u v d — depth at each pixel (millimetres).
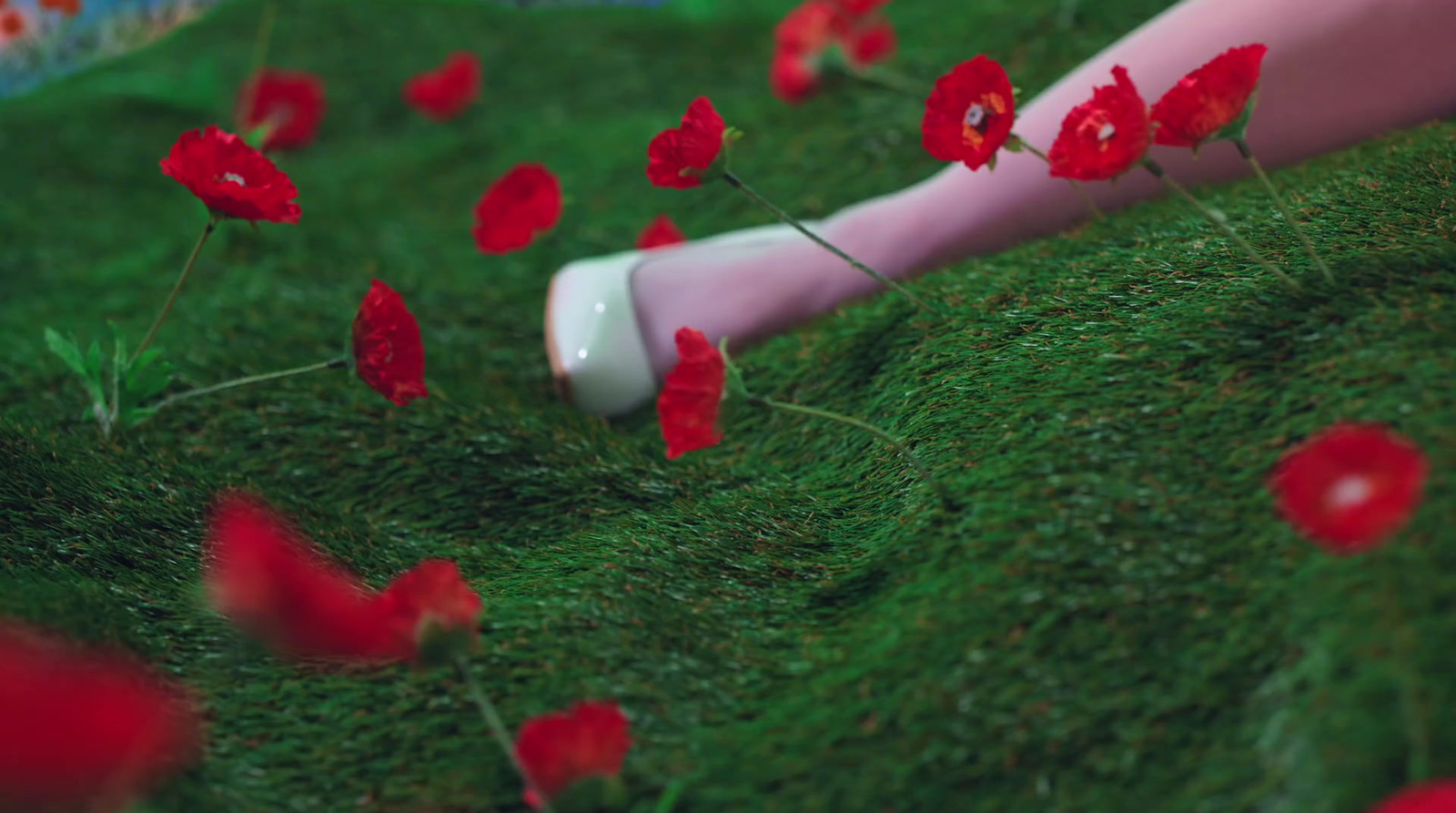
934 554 1642
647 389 1991
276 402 1991
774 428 1906
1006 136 1694
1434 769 1469
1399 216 1730
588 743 1529
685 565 1712
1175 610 1567
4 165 2893
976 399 1741
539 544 1819
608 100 3178
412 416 1958
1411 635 1499
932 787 1538
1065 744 1539
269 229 2527
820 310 2000
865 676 1589
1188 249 1792
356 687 1634
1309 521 1476
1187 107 1643
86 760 1422
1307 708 1505
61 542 1729
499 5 3945
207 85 3373
